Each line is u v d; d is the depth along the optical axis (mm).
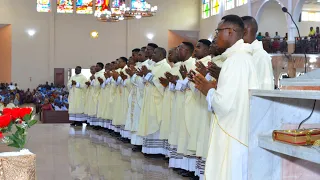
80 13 25703
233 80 3314
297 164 3008
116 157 7488
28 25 25422
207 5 25047
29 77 25500
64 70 25625
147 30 26062
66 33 25641
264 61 4270
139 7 20172
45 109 15867
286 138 2734
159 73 7277
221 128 3344
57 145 8719
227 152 3320
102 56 25844
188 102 5938
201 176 5477
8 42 25406
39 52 25547
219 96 3305
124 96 9188
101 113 10789
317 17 21516
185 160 6102
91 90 11562
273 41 18062
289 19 17469
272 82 4262
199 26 26266
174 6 26188
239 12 21172
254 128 2959
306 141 2686
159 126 7320
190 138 5863
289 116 3018
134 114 8102
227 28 3605
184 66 6109
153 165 6832
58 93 21547
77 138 9734
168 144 7129
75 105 12289
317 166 3029
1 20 25172
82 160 7207
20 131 3664
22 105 23875
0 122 3496
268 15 20219
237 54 3430
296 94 2572
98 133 10656
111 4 25266
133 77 8203
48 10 25562
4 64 25594
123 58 10031
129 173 6270
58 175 6133
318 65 16078
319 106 3053
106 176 6078
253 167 2943
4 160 3402
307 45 16281
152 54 7566
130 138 8969
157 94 7312
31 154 3527
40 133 10523
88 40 25766
